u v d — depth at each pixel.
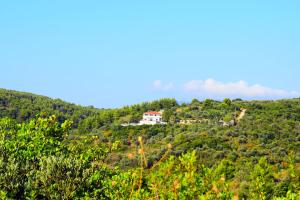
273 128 89.88
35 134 18.98
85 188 15.94
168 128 106.88
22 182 15.73
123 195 14.46
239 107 125.00
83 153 19.47
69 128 20.58
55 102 175.38
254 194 16.16
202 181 12.03
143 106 144.50
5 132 18.70
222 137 83.94
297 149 73.88
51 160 15.84
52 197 15.16
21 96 166.50
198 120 115.81
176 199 9.44
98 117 133.75
